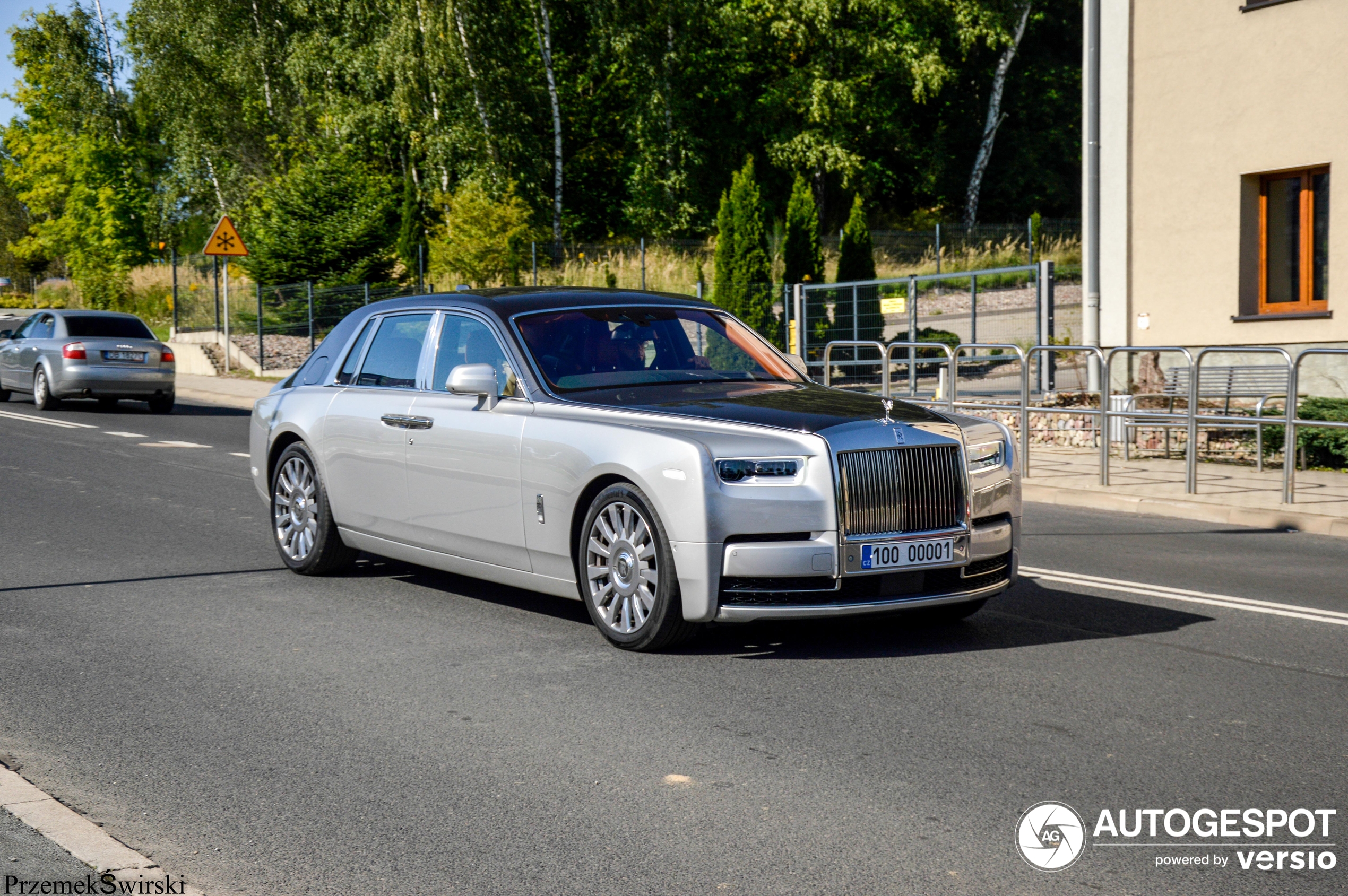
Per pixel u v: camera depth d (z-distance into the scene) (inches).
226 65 1770.4
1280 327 601.9
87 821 159.0
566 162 1893.5
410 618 273.1
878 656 239.5
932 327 1158.3
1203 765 179.8
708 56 1879.9
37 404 850.8
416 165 1704.0
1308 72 586.9
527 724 199.0
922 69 1781.5
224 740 191.9
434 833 155.7
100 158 2156.7
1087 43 608.4
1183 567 337.1
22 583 311.6
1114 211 660.1
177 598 294.8
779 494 226.1
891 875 143.4
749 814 161.5
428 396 285.7
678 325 288.4
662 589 232.1
